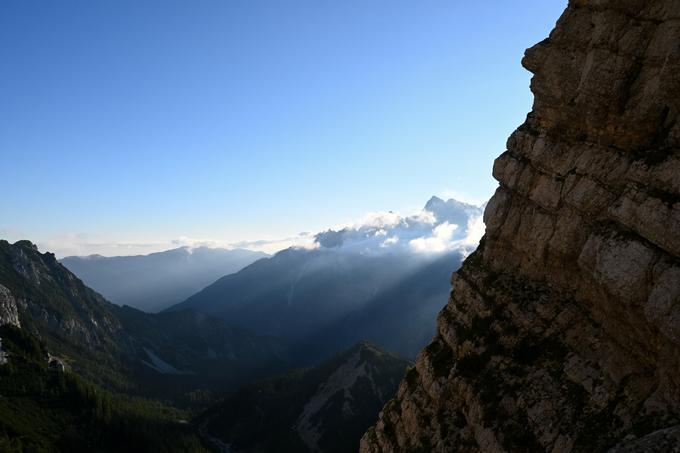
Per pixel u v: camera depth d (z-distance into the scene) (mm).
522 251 30641
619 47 25109
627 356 21984
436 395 32844
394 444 36562
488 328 30688
